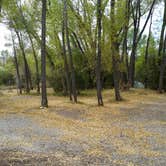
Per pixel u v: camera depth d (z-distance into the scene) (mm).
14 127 13953
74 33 28734
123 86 30281
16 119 16234
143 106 21734
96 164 8805
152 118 17078
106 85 35250
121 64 28234
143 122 15859
